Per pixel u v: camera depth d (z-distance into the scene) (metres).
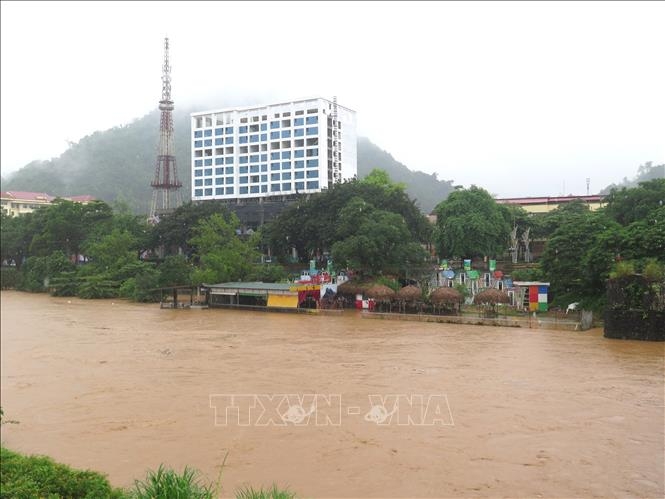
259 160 138.38
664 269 46.81
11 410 30.09
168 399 31.27
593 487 19.36
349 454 22.64
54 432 26.36
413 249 74.88
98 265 104.12
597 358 38.75
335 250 73.44
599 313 54.75
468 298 67.25
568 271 58.41
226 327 59.25
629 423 25.59
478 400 29.58
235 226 91.56
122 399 31.58
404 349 44.19
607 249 53.88
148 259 115.81
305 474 20.84
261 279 86.31
